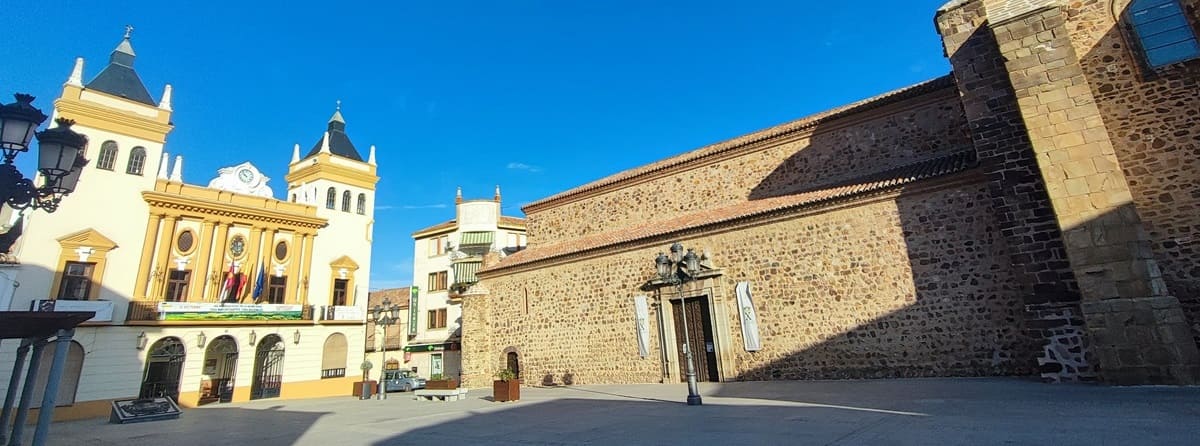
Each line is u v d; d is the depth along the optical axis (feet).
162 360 88.48
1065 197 39.04
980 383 41.52
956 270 48.42
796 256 57.57
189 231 93.81
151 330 84.99
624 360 69.26
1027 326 43.37
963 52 47.50
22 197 23.53
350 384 106.01
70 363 78.28
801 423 28.40
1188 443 18.89
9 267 75.25
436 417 44.55
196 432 45.80
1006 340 45.19
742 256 61.26
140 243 87.51
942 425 25.05
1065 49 40.93
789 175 68.44
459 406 54.70
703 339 64.03
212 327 91.30
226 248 96.89
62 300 77.71
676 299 66.08
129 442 40.75
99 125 86.84
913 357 49.26
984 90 45.78
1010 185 43.14
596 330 72.79
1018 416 26.21
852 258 54.08
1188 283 37.22
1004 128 44.16
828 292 54.90
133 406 63.26
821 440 23.44
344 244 113.39
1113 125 41.45
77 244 81.25
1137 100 40.88
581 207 88.89
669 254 67.31
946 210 49.83
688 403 41.22
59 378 25.44
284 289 102.94
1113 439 20.11
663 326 66.28
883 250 52.54
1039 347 40.01
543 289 80.59
